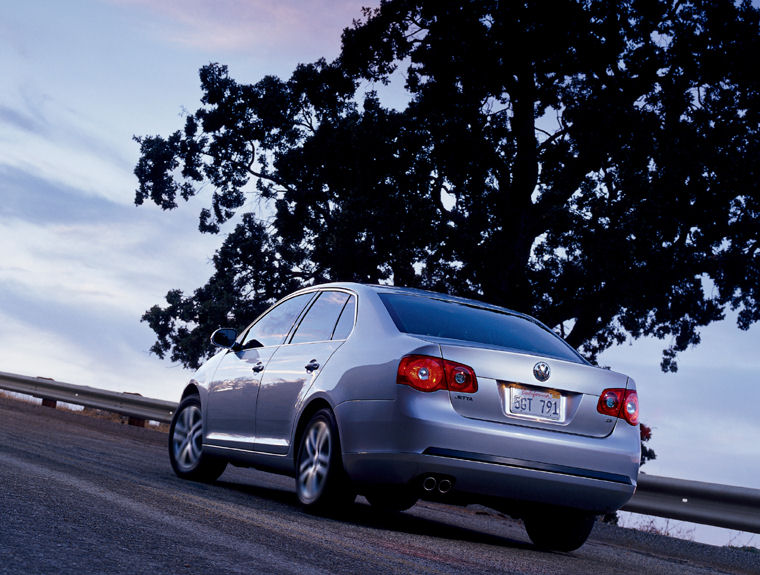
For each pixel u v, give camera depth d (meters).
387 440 5.00
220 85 27.97
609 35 21.86
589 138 21.20
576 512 5.44
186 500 5.11
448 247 22.89
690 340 26.03
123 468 6.97
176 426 7.61
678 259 21.44
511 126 23.22
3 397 19.73
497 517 9.35
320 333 6.11
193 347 29.45
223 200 28.88
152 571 2.91
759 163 20.83
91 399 18.09
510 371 5.15
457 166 22.31
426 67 23.08
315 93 26.06
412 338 5.20
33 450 7.11
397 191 23.56
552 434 5.16
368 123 23.92
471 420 5.01
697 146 20.73
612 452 5.29
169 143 28.66
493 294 22.28
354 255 24.08
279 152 27.75
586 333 24.02
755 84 21.89
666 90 21.27
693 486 8.20
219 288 29.39
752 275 22.44
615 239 20.89
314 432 5.61
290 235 27.56
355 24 24.62
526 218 22.72
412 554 4.32
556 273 22.62
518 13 21.75
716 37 21.86
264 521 4.68
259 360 6.69
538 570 4.53
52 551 3.01
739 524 7.80
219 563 3.23
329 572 3.41
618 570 5.24
